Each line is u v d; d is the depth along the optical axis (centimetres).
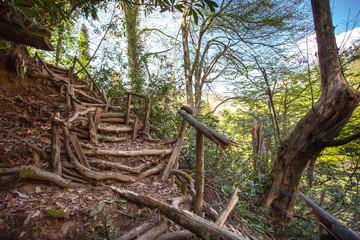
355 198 402
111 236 161
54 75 416
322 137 325
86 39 646
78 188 207
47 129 285
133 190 228
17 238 140
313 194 509
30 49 589
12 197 172
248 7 705
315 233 388
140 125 384
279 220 339
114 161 263
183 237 168
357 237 58
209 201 284
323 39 343
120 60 520
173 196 228
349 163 470
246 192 345
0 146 215
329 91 328
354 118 402
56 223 157
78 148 233
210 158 341
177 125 428
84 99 430
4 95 306
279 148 382
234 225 247
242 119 715
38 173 192
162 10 128
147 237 149
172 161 284
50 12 108
